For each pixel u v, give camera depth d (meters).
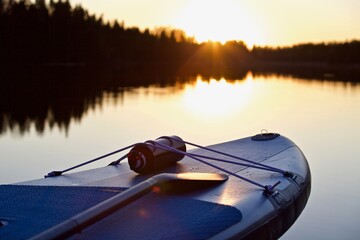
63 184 4.06
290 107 15.73
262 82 29.52
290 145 5.58
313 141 9.67
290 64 72.19
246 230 3.22
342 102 17.27
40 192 3.65
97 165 7.39
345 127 11.47
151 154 4.26
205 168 4.59
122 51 58.78
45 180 4.21
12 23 44.91
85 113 13.77
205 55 67.88
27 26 45.66
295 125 11.88
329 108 15.45
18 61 45.50
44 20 46.81
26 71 34.84
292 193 4.14
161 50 63.56
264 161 5.00
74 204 3.35
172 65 63.69
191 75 38.88
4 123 11.91
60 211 3.21
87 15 51.00
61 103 16.11
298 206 4.20
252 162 4.52
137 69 48.16
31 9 45.62
